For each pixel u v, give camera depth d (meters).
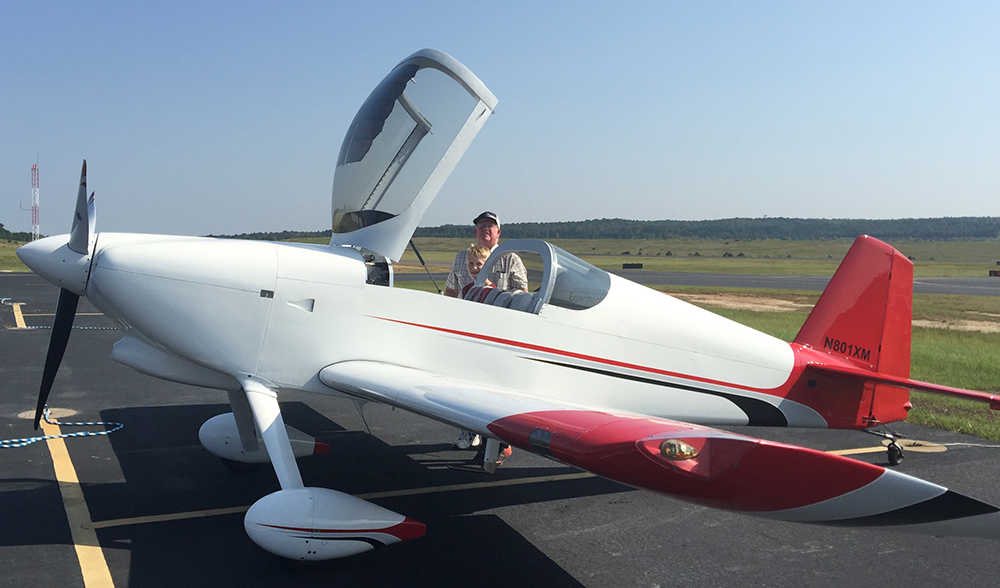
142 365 3.54
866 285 4.74
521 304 3.93
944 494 1.89
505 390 3.31
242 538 3.07
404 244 3.95
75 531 3.06
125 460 4.12
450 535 3.25
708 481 2.04
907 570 3.04
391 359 3.56
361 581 2.73
